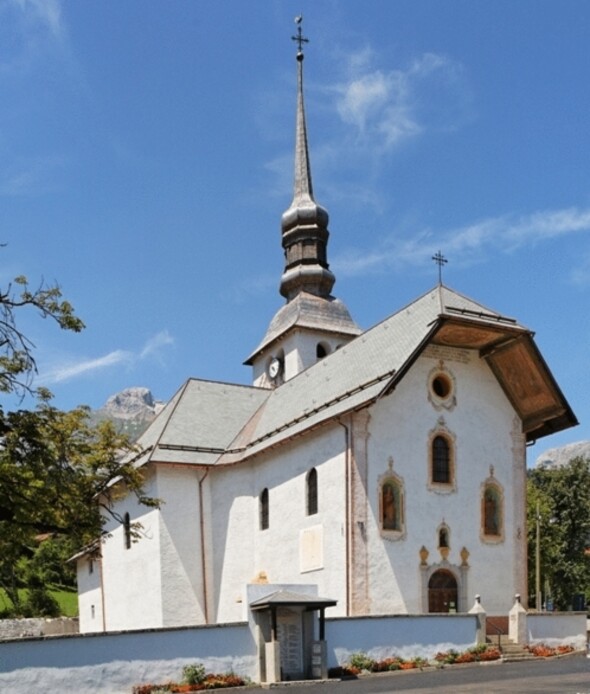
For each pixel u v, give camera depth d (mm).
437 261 37156
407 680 25078
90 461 27906
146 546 42250
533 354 35438
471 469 35875
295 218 59812
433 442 35312
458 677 25172
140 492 29516
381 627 28719
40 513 25062
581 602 51844
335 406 35281
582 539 65375
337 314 57469
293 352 56000
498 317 34625
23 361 23188
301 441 36938
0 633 53188
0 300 22703
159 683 24781
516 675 24938
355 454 33312
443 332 34625
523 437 37750
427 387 35688
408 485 34188
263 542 39344
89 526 26500
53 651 23500
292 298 59312
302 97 62625
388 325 38250
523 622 32250
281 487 38188
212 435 44625
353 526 32656
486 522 35781
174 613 40406
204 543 41719
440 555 34188
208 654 25672
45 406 24609
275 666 25719
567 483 66562
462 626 30422
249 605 26734
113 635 24453
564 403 36156
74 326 23719
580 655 32125
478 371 37188
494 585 35094
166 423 44625
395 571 33062
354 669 27281
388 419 34375
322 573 34188
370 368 35719
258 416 45656
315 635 27266
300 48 63469
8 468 23719
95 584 50406
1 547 26000
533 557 64188
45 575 74875
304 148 61406
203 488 42469
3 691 22594
